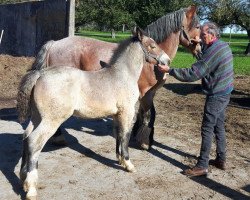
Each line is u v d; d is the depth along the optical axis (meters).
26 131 3.96
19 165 4.88
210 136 4.62
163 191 4.32
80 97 4.05
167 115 7.75
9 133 6.20
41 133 3.80
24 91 3.85
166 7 24.41
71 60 5.45
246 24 27.62
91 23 29.20
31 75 3.87
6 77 10.83
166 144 5.96
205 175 4.75
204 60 4.38
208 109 4.55
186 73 4.42
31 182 3.85
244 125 7.11
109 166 4.97
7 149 5.45
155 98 9.44
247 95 10.23
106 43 5.52
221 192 4.35
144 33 4.51
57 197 4.05
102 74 4.26
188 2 24.86
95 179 4.55
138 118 5.83
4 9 13.77
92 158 5.25
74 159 5.18
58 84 3.84
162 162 5.20
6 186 4.25
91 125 6.90
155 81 5.21
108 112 4.29
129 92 4.39
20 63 12.08
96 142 5.95
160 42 5.34
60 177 4.57
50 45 5.56
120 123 4.50
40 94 3.78
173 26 5.29
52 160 5.11
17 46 13.23
